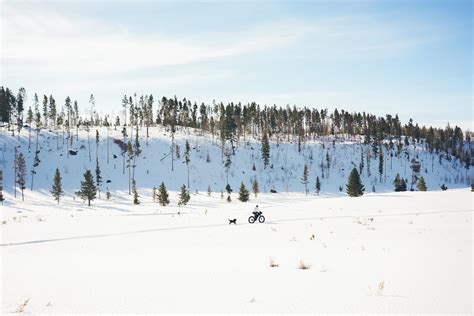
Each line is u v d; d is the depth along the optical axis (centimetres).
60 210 7662
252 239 1698
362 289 807
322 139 17300
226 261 1170
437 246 1409
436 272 965
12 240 1741
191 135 15775
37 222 2631
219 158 13738
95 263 1171
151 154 13312
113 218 2894
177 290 827
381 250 1330
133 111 15800
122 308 702
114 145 13625
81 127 16175
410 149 18612
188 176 11156
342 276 935
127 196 10331
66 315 666
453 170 17050
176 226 2284
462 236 1692
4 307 719
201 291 816
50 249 1479
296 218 2672
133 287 862
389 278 905
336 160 15262
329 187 12756
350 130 19112
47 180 11181
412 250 1319
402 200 3791
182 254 1316
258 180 12612
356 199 4078
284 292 795
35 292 827
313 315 642
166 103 16600
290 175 13362
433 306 686
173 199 9700
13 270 1073
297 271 1007
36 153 11712
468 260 1125
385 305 694
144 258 1249
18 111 14525
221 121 15525
